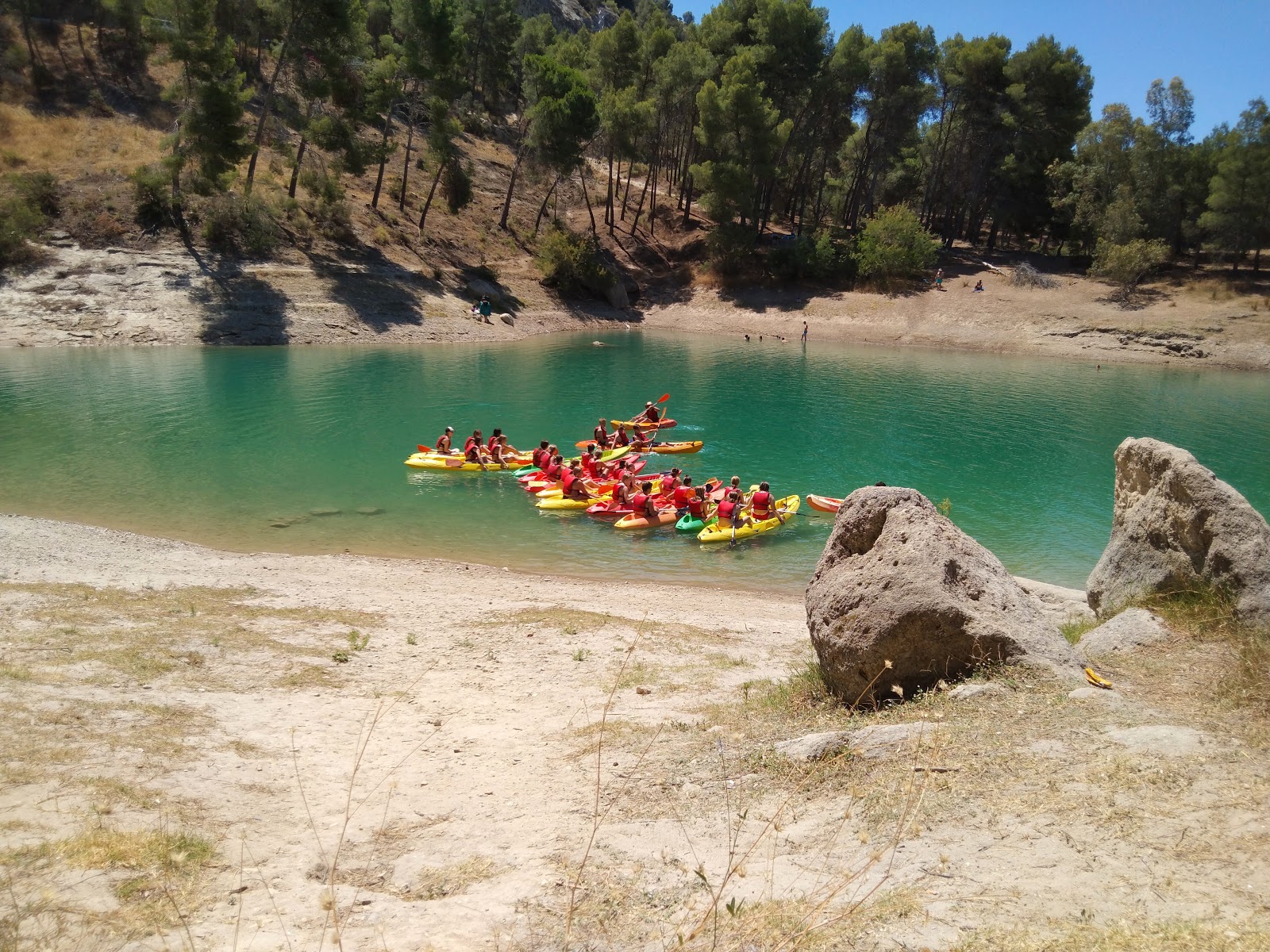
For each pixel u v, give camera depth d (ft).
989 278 209.26
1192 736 18.79
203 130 141.49
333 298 156.15
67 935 13.93
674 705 29.14
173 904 15.21
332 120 165.37
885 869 15.38
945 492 77.61
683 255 229.66
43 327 129.49
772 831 17.75
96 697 26.81
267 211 155.33
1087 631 29.91
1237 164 188.34
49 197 146.20
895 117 223.92
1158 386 139.44
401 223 189.88
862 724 22.72
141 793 20.24
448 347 153.28
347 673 32.63
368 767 23.68
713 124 206.80
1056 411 116.47
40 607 37.24
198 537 58.34
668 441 93.25
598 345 168.04
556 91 194.08
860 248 211.00
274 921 15.07
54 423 87.35
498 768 23.66
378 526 63.10
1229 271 199.72
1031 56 217.36
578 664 34.81
